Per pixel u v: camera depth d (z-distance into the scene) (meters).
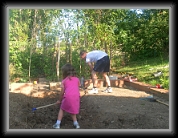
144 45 8.48
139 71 6.25
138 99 3.85
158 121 2.81
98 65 4.20
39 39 5.82
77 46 5.61
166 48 8.32
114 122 2.84
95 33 5.23
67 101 2.72
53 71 5.71
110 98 3.87
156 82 4.75
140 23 8.48
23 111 3.25
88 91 4.40
